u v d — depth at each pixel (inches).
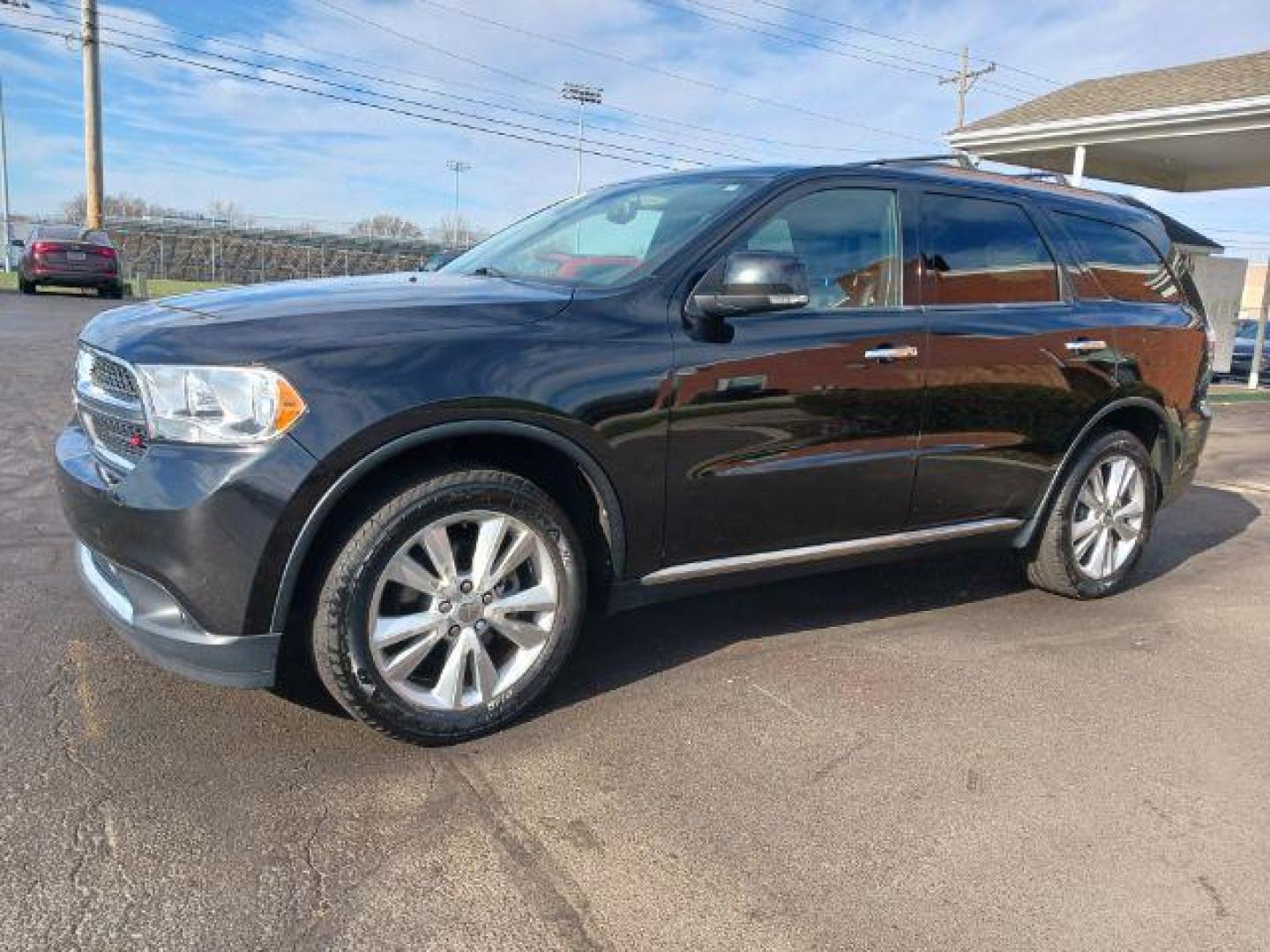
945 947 89.2
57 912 87.2
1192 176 731.4
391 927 88.0
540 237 164.9
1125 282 190.2
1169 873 101.9
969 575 202.8
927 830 107.3
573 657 149.8
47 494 219.1
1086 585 186.5
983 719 134.9
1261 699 146.7
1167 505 208.7
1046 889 98.2
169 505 104.6
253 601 106.6
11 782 106.8
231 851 97.2
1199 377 202.5
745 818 107.9
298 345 107.8
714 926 90.4
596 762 118.0
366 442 107.6
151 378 107.2
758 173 149.3
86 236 891.4
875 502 151.9
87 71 1125.1
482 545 118.9
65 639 142.4
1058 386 171.9
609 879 96.3
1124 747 129.2
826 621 170.6
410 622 115.3
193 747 115.8
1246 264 767.7
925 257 157.5
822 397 141.0
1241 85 528.4
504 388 115.0
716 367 130.9
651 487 128.7
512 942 87.0
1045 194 181.3
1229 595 199.3
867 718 133.5
